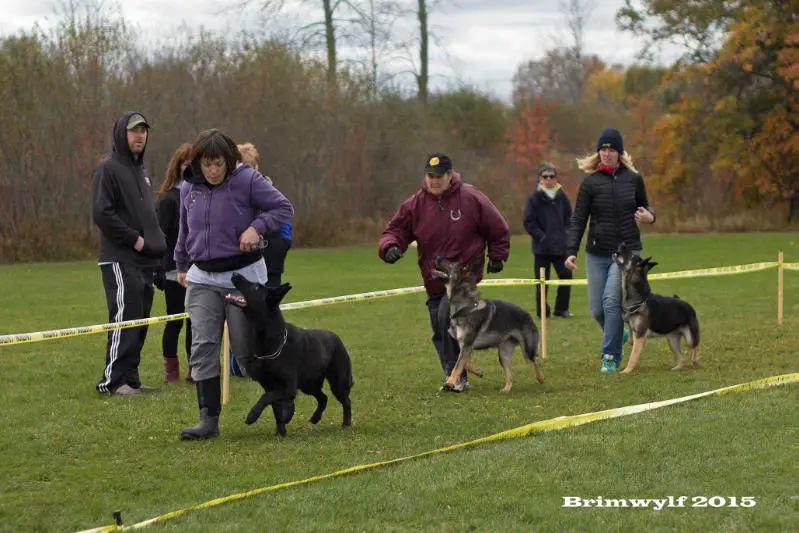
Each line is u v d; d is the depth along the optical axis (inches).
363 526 212.8
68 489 255.1
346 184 1631.4
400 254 398.6
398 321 641.0
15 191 1290.6
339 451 291.7
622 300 431.8
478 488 239.8
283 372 300.2
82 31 1342.3
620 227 443.8
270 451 293.4
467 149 2049.7
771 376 406.3
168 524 217.5
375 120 1660.9
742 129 1857.8
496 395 386.6
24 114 1293.1
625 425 302.2
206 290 313.9
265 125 1491.1
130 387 394.0
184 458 285.7
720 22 1883.6
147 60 1408.7
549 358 482.6
